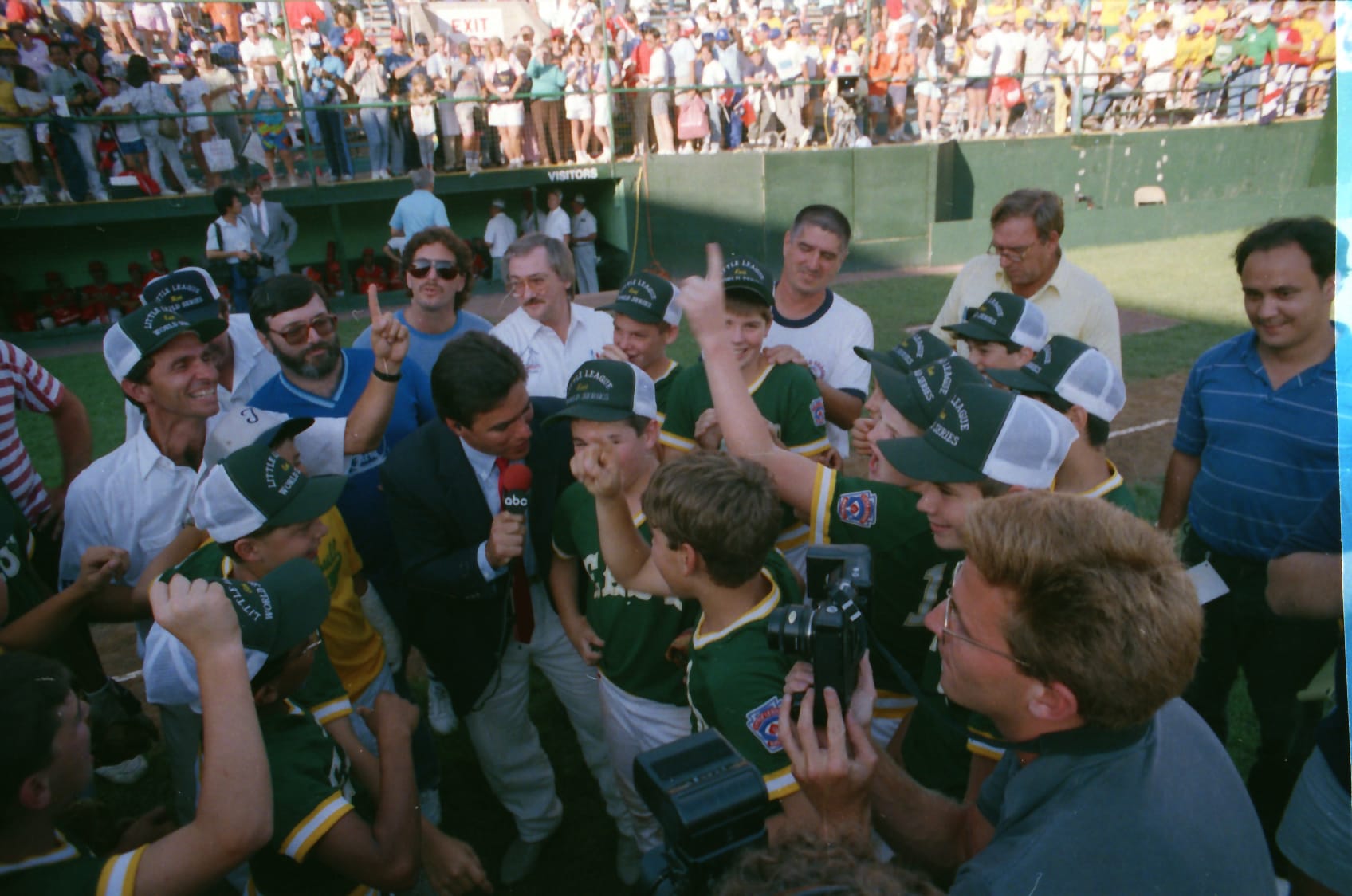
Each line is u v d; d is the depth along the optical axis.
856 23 16.28
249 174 13.49
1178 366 8.53
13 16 11.84
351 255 15.17
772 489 1.88
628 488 2.53
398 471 2.64
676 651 2.37
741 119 15.58
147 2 12.88
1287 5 17.86
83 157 12.38
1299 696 2.43
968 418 1.89
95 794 3.34
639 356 3.28
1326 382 2.52
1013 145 17.02
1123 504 2.21
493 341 2.57
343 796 1.84
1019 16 17.42
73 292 12.95
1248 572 2.72
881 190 15.62
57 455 7.27
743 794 1.15
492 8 16.78
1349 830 1.56
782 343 3.64
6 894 1.43
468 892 2.87
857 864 0.96
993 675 1.25
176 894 1.47
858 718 1.57
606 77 14.17
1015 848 1.20
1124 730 1.21
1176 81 18.09
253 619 1.66
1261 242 2.54
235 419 2.86
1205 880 1.15
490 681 2.74
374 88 13.59
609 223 15.38
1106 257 14.83
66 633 2.88
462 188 14.10
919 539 2.09
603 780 2.95
